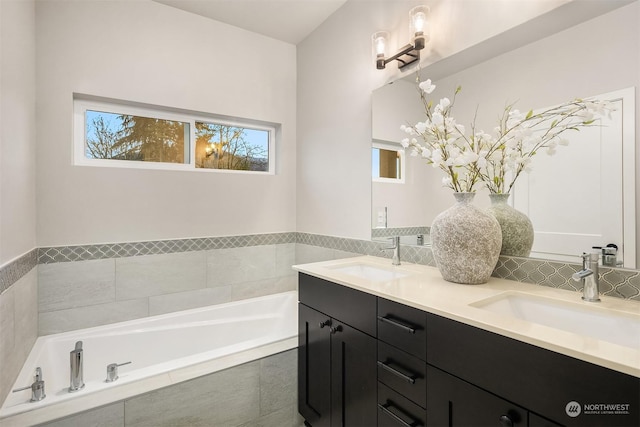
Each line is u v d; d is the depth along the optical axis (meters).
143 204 2.18
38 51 1.83
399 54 1.80
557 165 1.23
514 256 1.37
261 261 2.68
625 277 1.06
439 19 1.68
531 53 1.31
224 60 2.49
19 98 1.55
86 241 1.99
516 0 1.36
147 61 2.18
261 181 2.68
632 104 1.05
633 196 1.05
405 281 1.41
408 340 1.12
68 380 1.81
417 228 1.81
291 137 2.84
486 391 0.89
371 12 2.09
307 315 1.73
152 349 2.09
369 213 2.12
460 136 1.57
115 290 2.09
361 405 1.35
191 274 2.37
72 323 1.95
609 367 0.67
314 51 2.62
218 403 1.57
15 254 1.46
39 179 1.84
